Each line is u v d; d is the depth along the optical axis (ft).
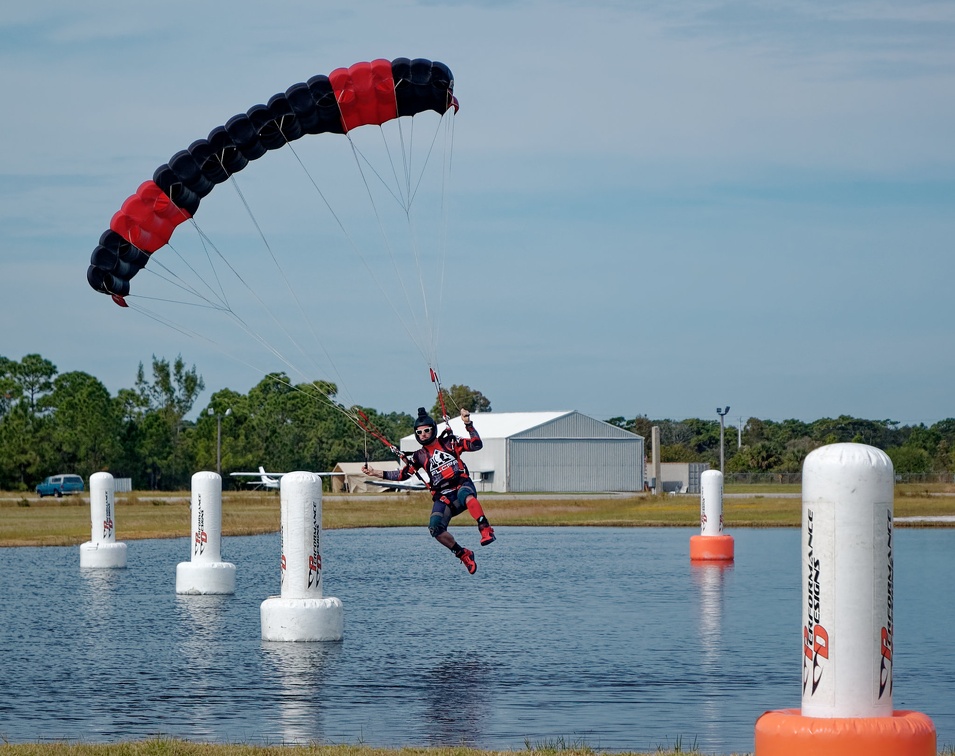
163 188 72.64
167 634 74.59
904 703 54.24
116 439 401.70
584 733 47.85
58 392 459.73
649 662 64.28
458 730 48.34
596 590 100.07
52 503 273.75
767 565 123.34
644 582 106.22
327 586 104.27
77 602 91.71
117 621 80.69
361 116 73.15
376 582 107.65
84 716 51.03
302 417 442.50
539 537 170.91
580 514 231.50
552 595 96.68
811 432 572.92
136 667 62.95
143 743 43.70
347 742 46.11
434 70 71.61
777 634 74.43
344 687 57.41
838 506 35.14
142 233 73.05
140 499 294.87
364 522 203.21
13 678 59.88
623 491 410.11
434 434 64.28
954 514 215.10
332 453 434.30
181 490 412.98
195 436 426.10
